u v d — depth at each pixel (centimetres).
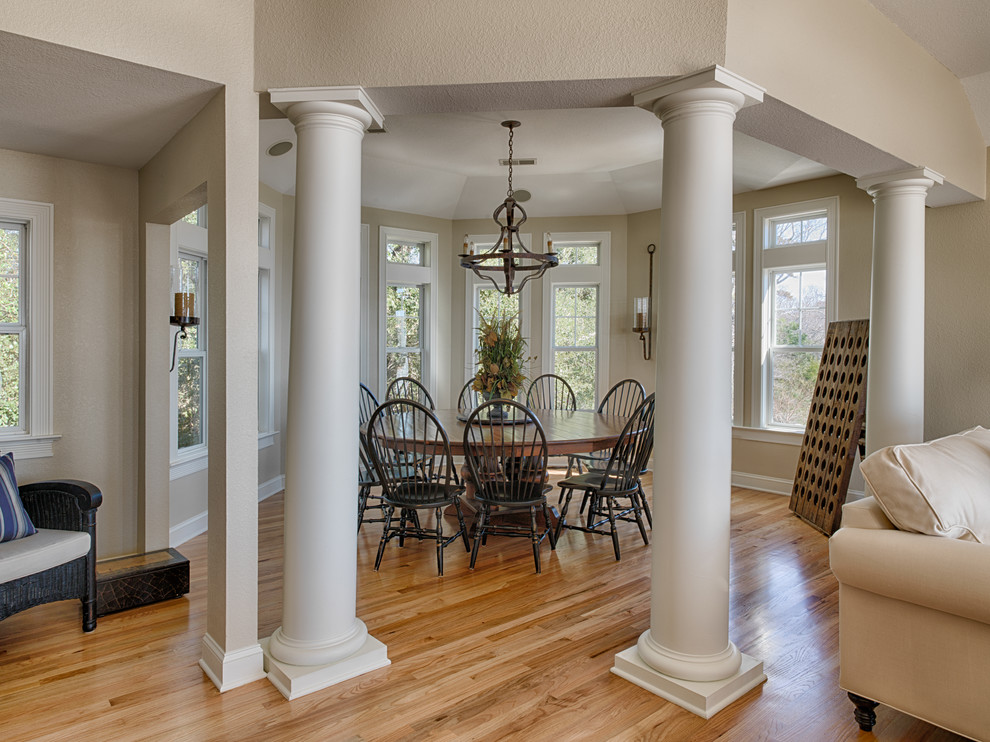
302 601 246
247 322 243
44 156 324
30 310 322
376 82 236
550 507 445
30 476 323
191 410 445
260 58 241
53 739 204
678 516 236
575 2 230
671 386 238
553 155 520
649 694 233
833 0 278
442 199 615
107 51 212
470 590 331
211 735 207
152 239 346
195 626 290
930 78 351
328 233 245
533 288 652
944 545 189
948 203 421
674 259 237
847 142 300
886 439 369
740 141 463
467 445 357
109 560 325
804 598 322
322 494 246
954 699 189
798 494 477
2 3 196
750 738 207
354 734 208
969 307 419
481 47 232
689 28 227
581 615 300
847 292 493
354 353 253
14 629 286
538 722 215
